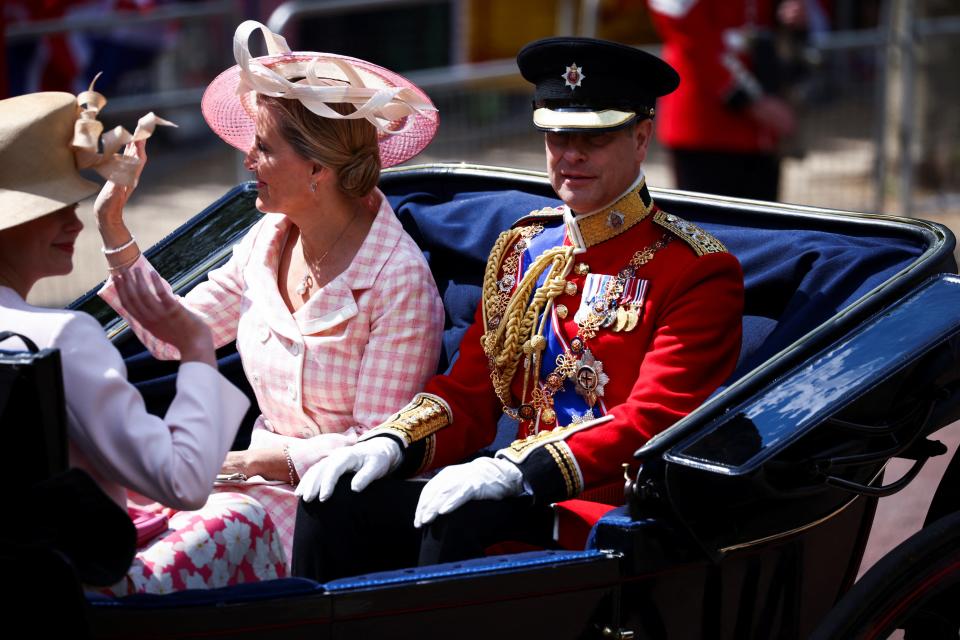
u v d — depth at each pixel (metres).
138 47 30.09
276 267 11.21
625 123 10.07
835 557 10.45
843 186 32.53
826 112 32.16
